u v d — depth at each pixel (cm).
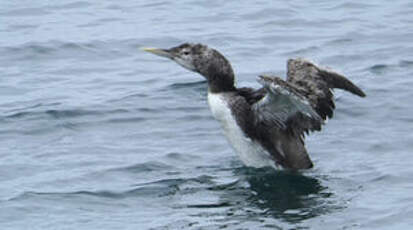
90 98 1848
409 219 1305
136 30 2286
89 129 1702
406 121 1683
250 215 1348
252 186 1457
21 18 2378
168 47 2175
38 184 1468
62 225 1325
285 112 1462
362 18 2308
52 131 1692
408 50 2080
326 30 2239
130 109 1784
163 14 2405
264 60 2072
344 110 1733
